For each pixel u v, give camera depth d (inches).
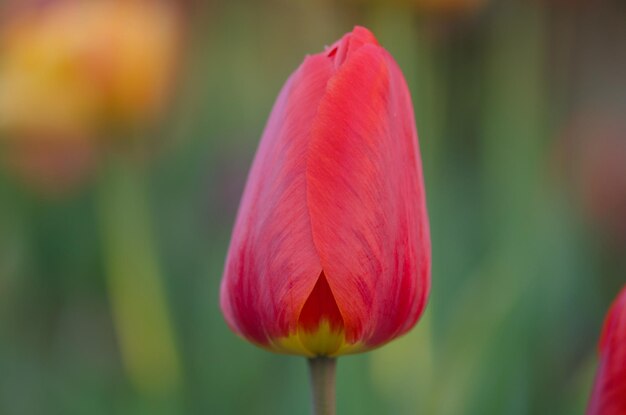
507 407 33.0
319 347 20.6
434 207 36.7
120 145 36.7
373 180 20.1
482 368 31.8
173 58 38.6
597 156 42.8
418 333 31.4
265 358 36.8
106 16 36.2
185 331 40.1
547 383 36.4
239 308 20.7
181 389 34.2
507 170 37.7
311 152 20.1
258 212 20.4
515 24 39.2
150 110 36.9
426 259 20.6
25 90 36.5
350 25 34.4
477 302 31.7
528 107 38.3
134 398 34.0
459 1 33.4
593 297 41.5
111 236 35.4
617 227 42.0
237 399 35.8
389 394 31.4
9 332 40.4
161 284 35.1
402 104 20.4
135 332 34.3
